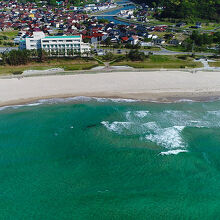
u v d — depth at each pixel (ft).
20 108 230.68
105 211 127.13
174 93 260.83
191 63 345.92
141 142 179.73
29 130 196.03
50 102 242.78
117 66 336.29
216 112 222.89
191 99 248.52
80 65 339.98
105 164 159.63
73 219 123.65
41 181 146.92
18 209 129.59
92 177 149.38
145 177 149.28
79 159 164.45
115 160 162.71
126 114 219.41
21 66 333.62
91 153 169.68
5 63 335.06
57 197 135.95
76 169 155.84
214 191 139.33
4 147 175.42
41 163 160.86
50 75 303.48
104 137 186.09
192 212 126.72
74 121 209.15
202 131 192.75
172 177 149.07
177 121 207.21
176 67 330.75
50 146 177.47
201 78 295.89
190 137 185.37
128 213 126.11
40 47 400.06
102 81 287.69
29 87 271.69
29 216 125.90
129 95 257.14
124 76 301.22
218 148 173.68
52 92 262.26
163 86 275.80
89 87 273.33
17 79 290.35
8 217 125.70
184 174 151.33
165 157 164.35
